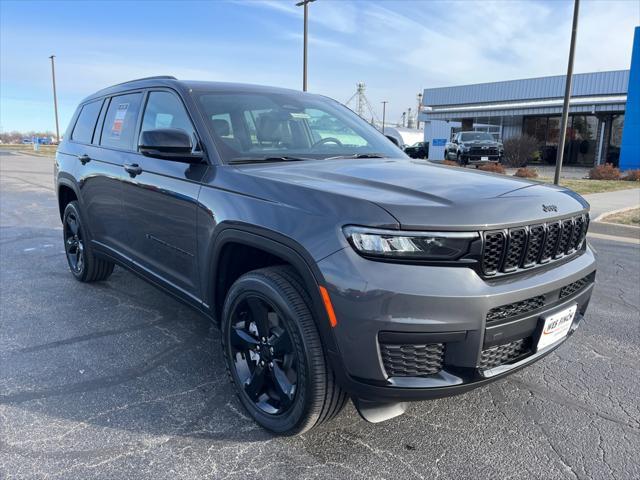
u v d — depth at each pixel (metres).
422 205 2.14
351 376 2.15
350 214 2.15
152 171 3.38
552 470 2.38
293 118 3.51
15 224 8.38
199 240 2.93
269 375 2.59
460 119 35.53
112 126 4.20
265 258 2.83
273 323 2.55
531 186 2.69
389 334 2.05
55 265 5.77
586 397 3.05
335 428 2.68
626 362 3.51
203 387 3.08
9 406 2.84
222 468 2.35
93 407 2.84
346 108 4.21
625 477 2.34
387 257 2.06
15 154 39.94
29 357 3.45
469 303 2.05
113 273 5.43
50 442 2.52
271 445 2.53
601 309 4.55
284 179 2.56
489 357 2.24
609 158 27.72
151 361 3.41
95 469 2.32
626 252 6.84
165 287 3.42
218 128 3.11
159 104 3.59
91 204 4.38
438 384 2.12
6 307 4.39
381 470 2.36
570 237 2.59
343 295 2.09
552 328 2.45
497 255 2.20
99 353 3.52
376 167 2.96
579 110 27.34
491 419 2.80
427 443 2.57
